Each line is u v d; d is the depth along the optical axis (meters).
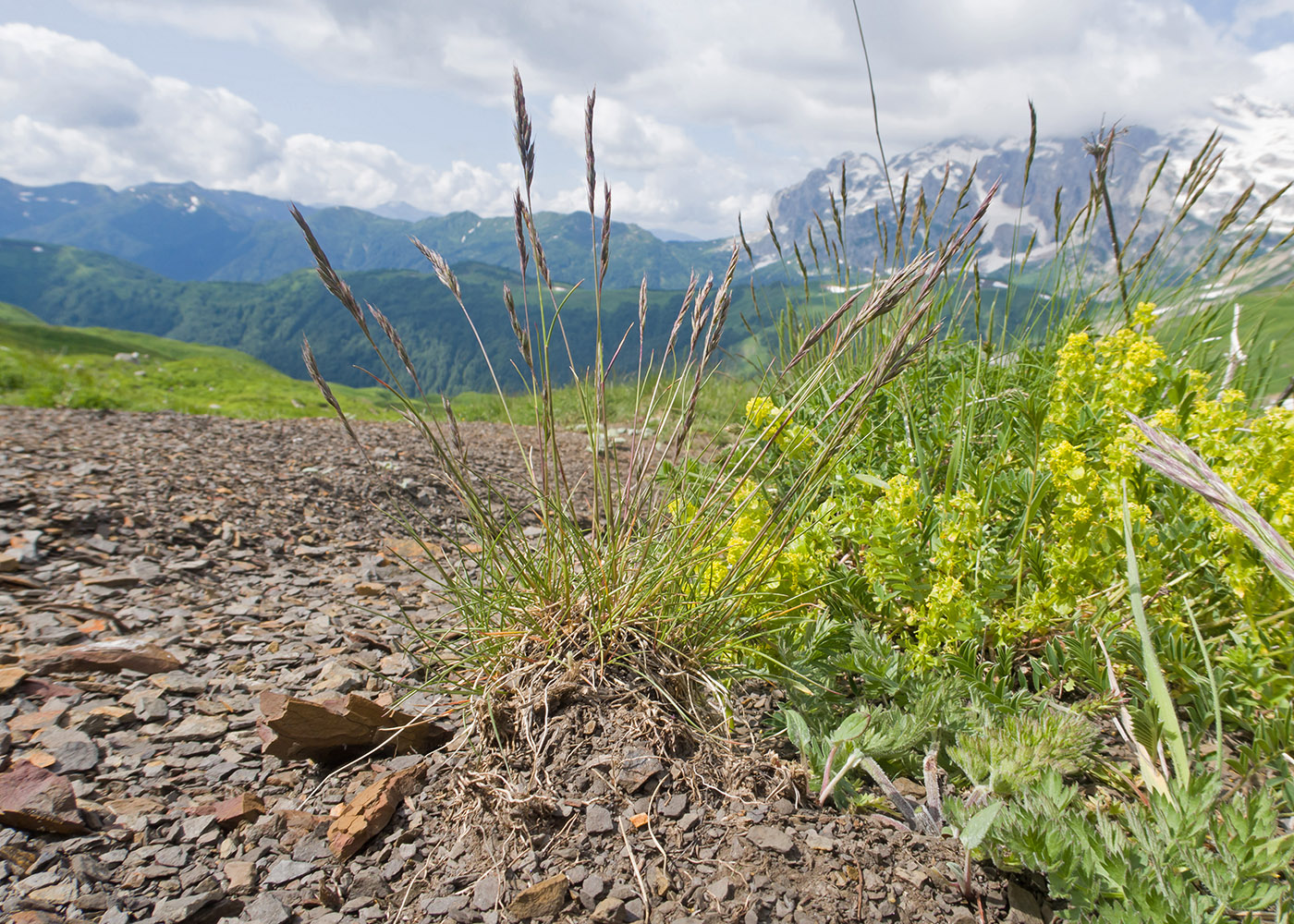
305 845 1.81
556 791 1.81
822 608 2.37
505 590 2.27
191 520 4.37
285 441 7.06
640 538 2.37
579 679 2.07
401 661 2.85
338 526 4.84
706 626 2.28
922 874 1.61
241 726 2.36
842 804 1.84
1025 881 1.61
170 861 1.74
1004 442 2.71
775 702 2.29
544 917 1.53
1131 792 1.89
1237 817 1.45
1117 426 2.39
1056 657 2.19
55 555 3.67
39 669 2.53
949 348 3.43
